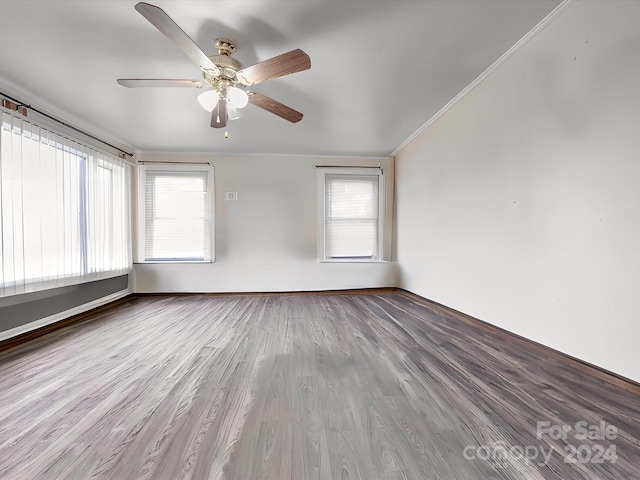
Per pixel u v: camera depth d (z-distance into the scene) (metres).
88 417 1.40
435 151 3.47
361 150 4.55
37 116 2.80
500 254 2.45
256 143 4.17
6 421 1.38
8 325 2.52
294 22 1.85
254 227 4.61
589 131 1.73
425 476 1.05
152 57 2.18
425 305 3.75
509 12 1.83
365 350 2.24
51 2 1.69
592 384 1.65
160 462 1.12
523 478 1.04
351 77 2.50
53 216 2.88
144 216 4.41
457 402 1.51
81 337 2.58
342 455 1.15
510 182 2.33
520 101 2.21
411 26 1.91
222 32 1.92
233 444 1.21
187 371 1.90
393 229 4.82
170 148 4.33
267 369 1.92
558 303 1.93
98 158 3.58
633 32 1.51
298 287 4.68
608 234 1.64
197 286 4.50
